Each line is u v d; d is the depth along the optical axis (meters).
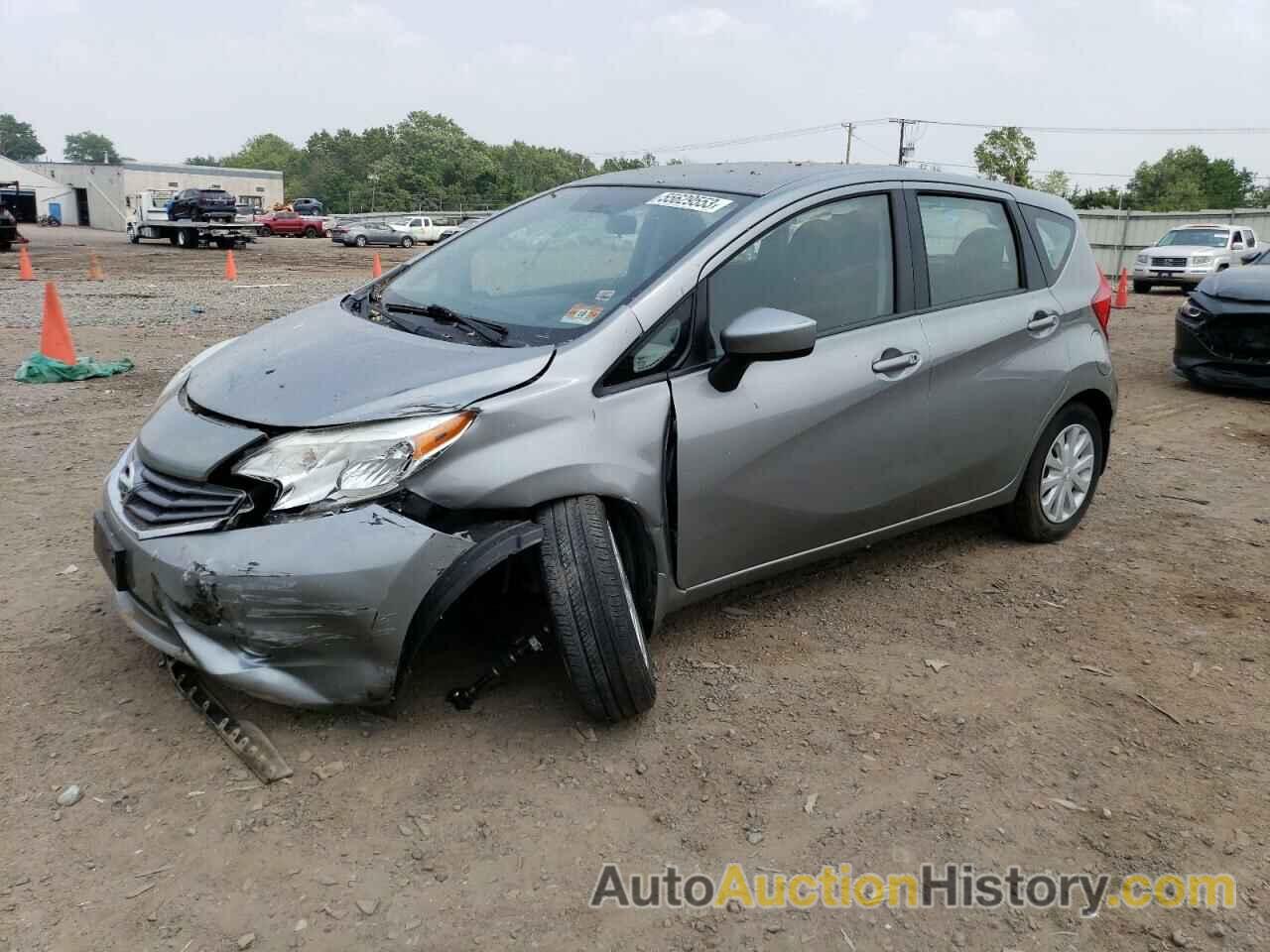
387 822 2.68
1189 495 5.84
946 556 4.68
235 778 2.83
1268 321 8.23
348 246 42.88
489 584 3.50
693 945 2.32
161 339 10.77
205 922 2.33
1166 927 2.43
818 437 3.59
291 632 2.73
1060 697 3.44
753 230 3.50
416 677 3.36
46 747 2.94
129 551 2.92
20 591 3.97
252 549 2.71
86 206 70.06
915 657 3.68
